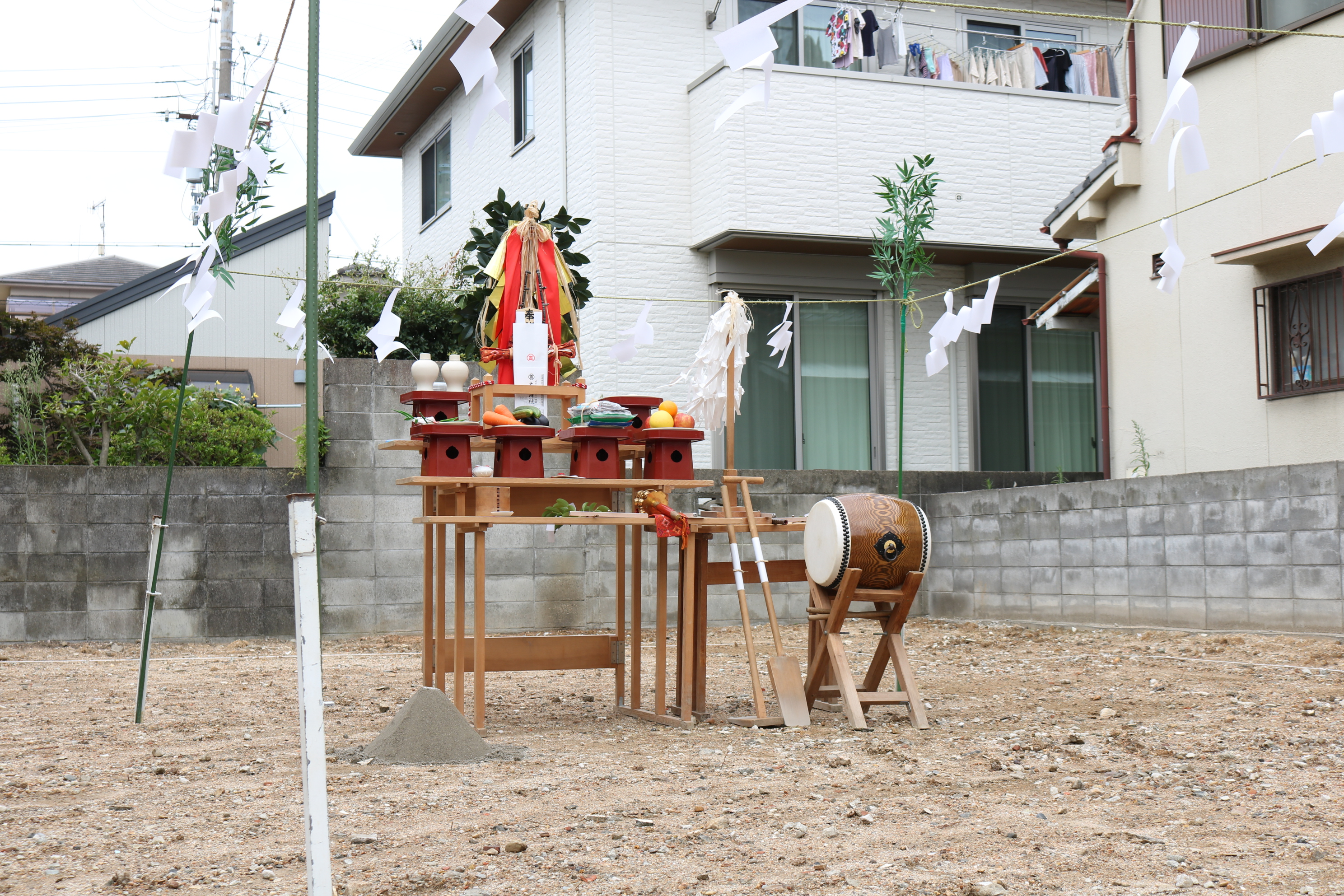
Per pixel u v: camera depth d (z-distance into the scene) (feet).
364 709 18.72
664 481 17.92
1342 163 28.14
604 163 38.01
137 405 31.55
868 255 39.01
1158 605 27.25
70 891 9.23
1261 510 24.82
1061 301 36.52
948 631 30.99
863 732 16.70
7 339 34.50
